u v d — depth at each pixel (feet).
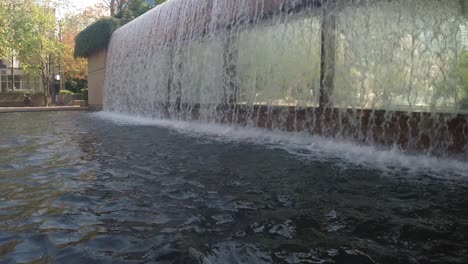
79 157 17.60
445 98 16.37
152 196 11.44
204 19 31.83
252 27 26.20
